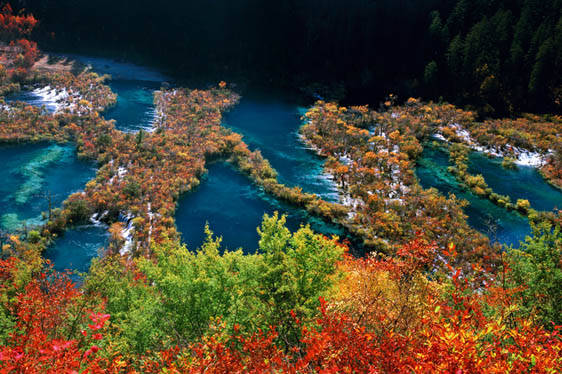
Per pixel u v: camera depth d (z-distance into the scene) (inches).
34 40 6707.7
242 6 6791.3
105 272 1109.7
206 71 6382.9
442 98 5344.5
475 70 5329.7
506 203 2979.8
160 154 3373.5
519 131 4335.6
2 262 975.6
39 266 1005.8
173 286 799.1
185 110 4633.4
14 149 3280.0
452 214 2733.8
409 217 2667.3
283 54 6614.2
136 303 889.5
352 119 4694.9
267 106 5290.4
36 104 4315.9
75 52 6663.4
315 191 3115.2
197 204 2837.1
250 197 2977.4
